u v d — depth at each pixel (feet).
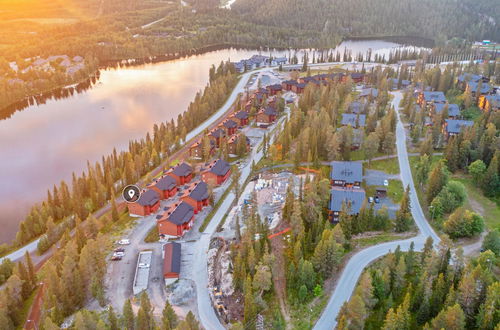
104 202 614.75
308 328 373.40
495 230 442.50
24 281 433.89
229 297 418.92
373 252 454.81
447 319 334.03
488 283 362.12
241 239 484.74
